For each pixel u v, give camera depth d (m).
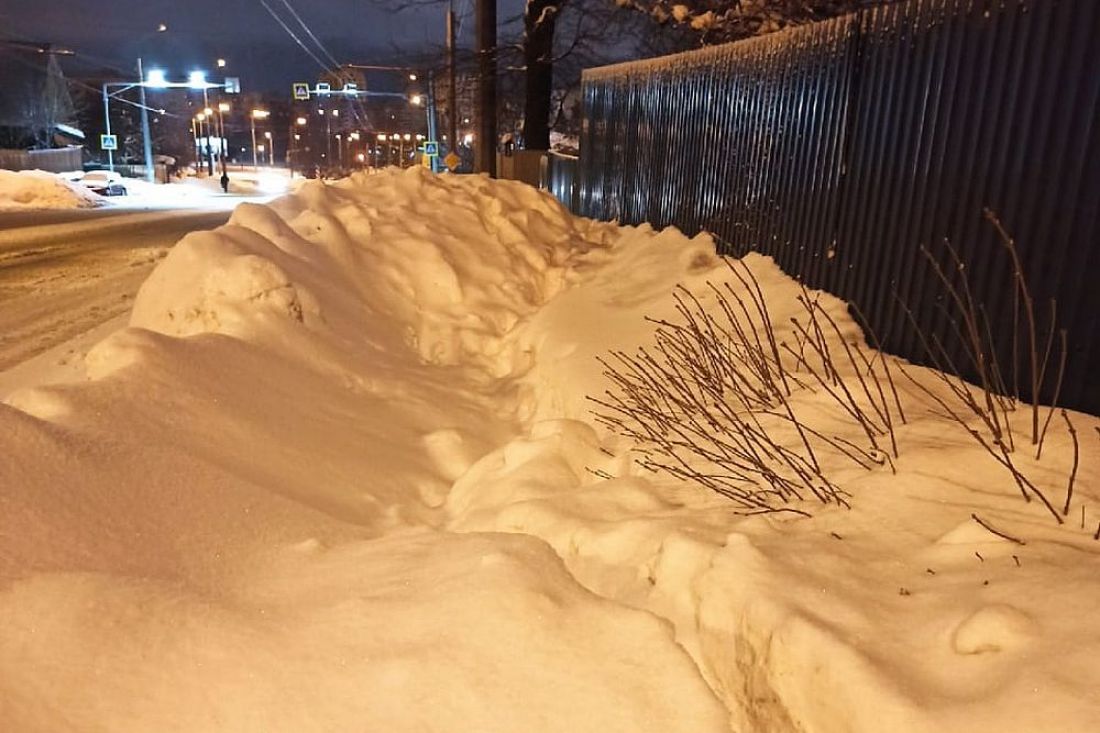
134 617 2.37
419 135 70.88
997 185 3.86
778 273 6.00
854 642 2.18
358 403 5.42
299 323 5.90
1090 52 3.39
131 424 3.76
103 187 39.88
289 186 62.34
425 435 5.29
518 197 9.84
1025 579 2.25
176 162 83.06
